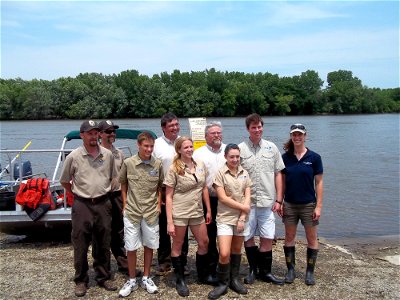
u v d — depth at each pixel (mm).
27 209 7168
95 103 63750
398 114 88938
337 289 5629
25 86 65562
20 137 36594
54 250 7312
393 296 5488
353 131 47375
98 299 5180
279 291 5469
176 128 5637
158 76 73875
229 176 5207
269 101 77875
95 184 5137
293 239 5730
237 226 5207
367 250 8773
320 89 83500
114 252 5980
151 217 5203
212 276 5621
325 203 14062
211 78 71562
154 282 5648
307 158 5504
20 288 5531
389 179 18719
